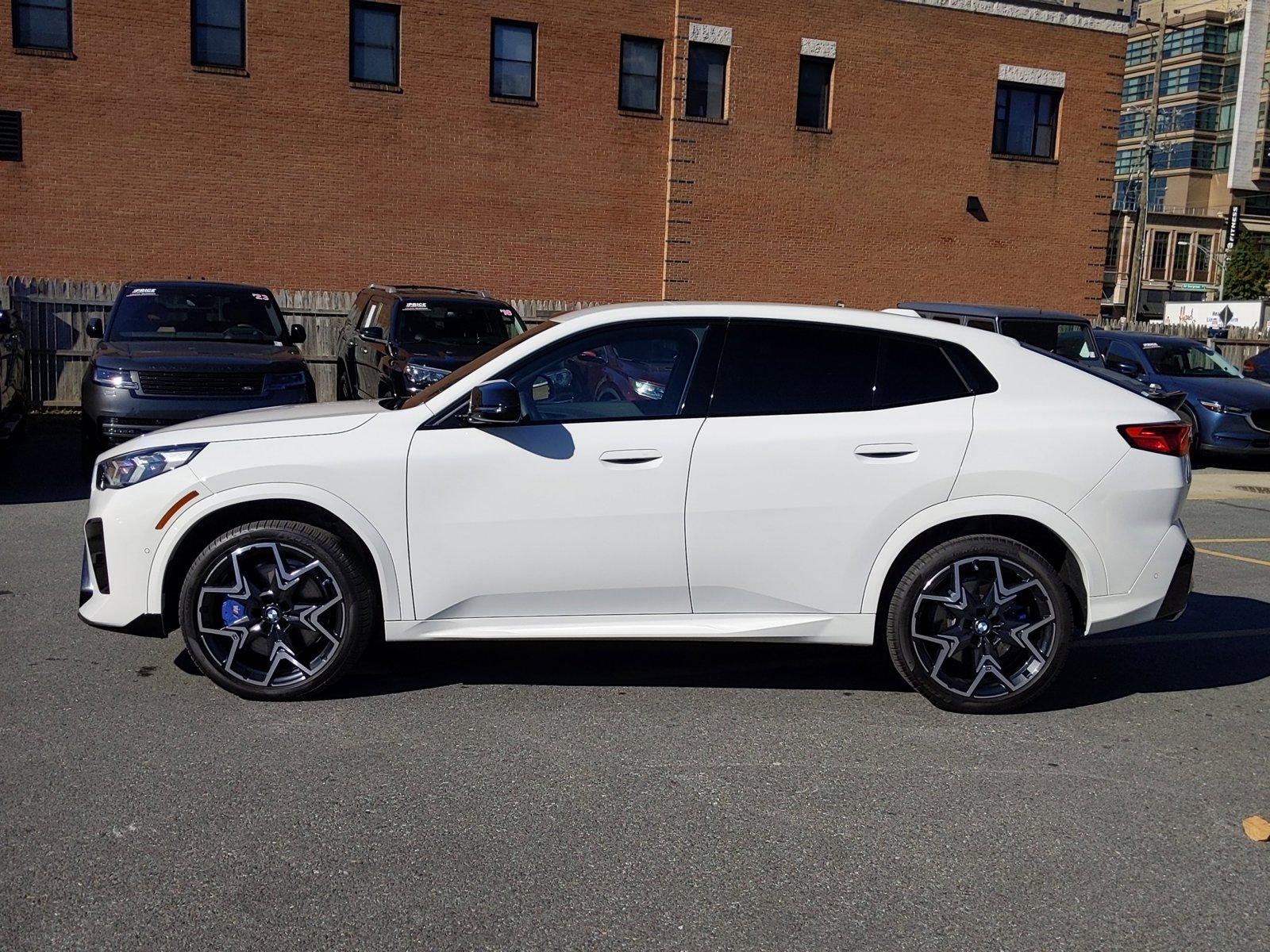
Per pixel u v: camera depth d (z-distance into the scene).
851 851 3.68
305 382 10.66
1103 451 4.88
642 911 3.27
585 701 5.03
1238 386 14.71
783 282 24.45
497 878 3.43
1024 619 4.94
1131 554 4.92
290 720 4.68
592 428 4.81
